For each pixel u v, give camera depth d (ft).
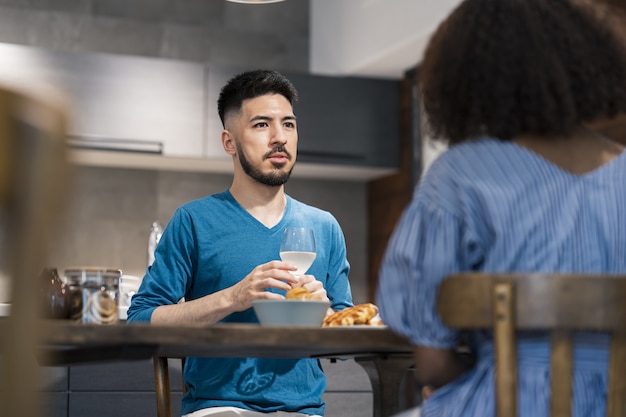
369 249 17.76
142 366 9.82
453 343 4.16
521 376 3.98
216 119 15.57
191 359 7.49
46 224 2.27
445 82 4.44
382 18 15.11
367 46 15.62
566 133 4.25
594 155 4.27
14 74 14.62
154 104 15.29
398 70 16.12
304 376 7.47
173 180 16.69
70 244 15.93
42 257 2.28
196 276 7.79
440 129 4.55
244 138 7.91
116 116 15.08
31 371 2.35
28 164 2.21
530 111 4.21
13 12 15.92
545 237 4.07
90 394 9.65
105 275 5.34
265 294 6.52
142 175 16.53
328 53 17.04
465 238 4.09
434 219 4.16
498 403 3.89
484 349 4.14
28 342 2.33
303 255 6.21
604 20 4.46
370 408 10.14
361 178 17.71
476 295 3.92
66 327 4.16
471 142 4.31
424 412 4.21
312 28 17.60
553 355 3.89
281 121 7.97
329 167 16.39
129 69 15.25
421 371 4.26
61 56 14.90
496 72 4.28
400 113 16.65
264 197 7.97
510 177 4.13
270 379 7.34
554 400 3.87
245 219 7.88
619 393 3.91
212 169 16.67
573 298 3.85
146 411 9.78
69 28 16.17
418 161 15.97
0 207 2.25
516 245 4.05
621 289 3.86
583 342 4.04
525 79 4.24
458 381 4.20
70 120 2.30
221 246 7.75
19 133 2.20
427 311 4.14
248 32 17.25
